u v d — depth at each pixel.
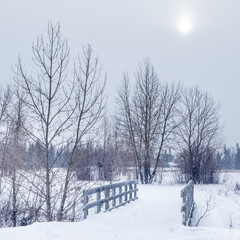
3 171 14.88
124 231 8.77
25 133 12.95
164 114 40.41
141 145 39.16
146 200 19.50
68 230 8.45
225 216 18.25
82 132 13.13
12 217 15.05
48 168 12.73
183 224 11.57
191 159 39.53
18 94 12.66
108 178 24.00
